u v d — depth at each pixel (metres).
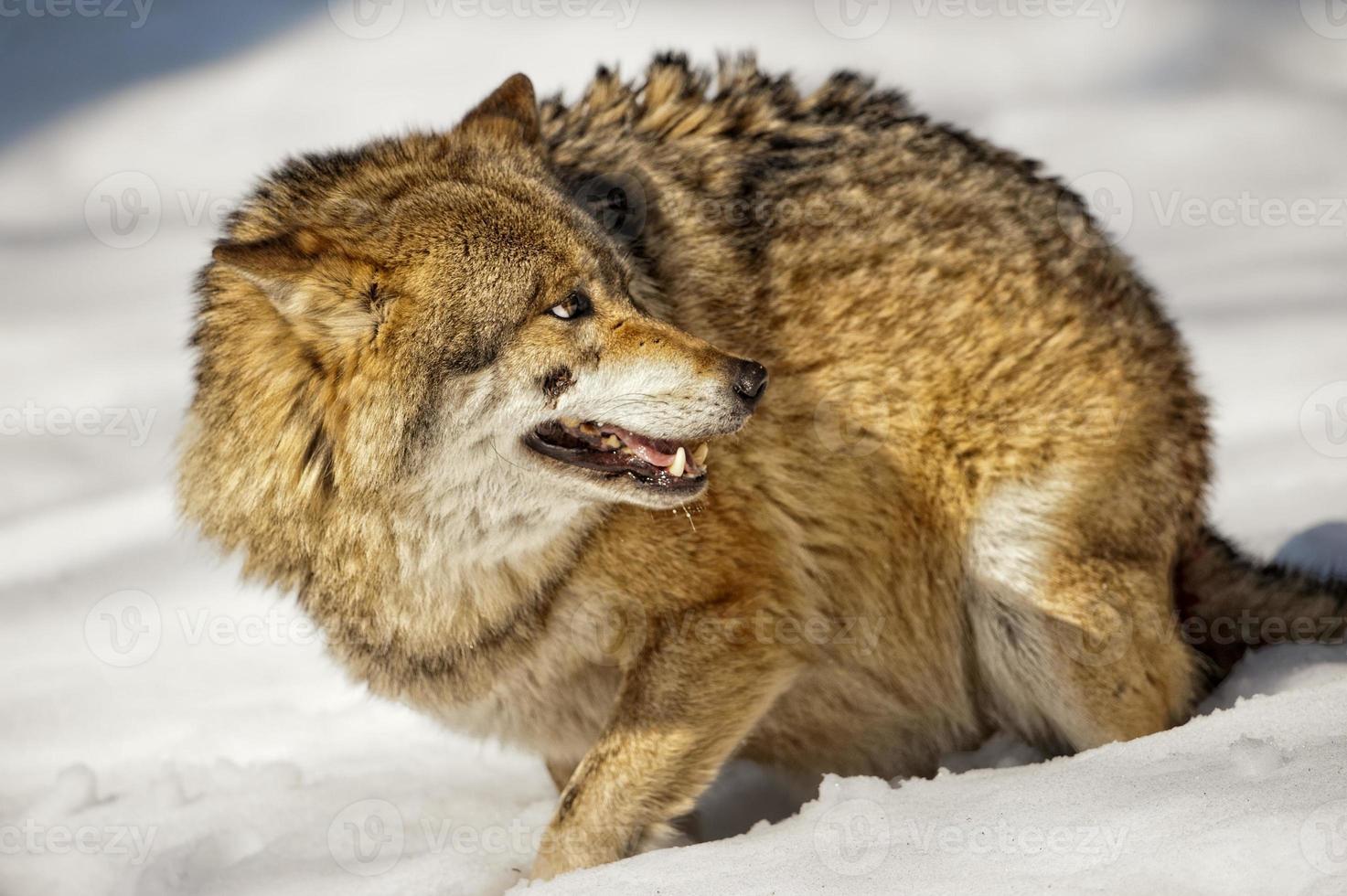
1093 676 9.30
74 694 12.70
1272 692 9.52
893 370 9.23
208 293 8.88
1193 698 9.75
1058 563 9.29
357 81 35.84
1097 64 34.62
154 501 17.62
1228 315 21.70
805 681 9.57
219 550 8.98
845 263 9.30
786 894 6.57
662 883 7.09
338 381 8.21
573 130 10.12
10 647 13.85
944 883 6.36
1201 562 10.61
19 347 23.97
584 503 8.46
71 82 37.59
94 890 9.00
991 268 9.48
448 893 8.23
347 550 8.45
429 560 8.46
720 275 9.25
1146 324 10.05
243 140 33.31
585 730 9.38
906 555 9.52
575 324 8.28
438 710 9.09
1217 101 32.38
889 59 35.38
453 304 8.07
